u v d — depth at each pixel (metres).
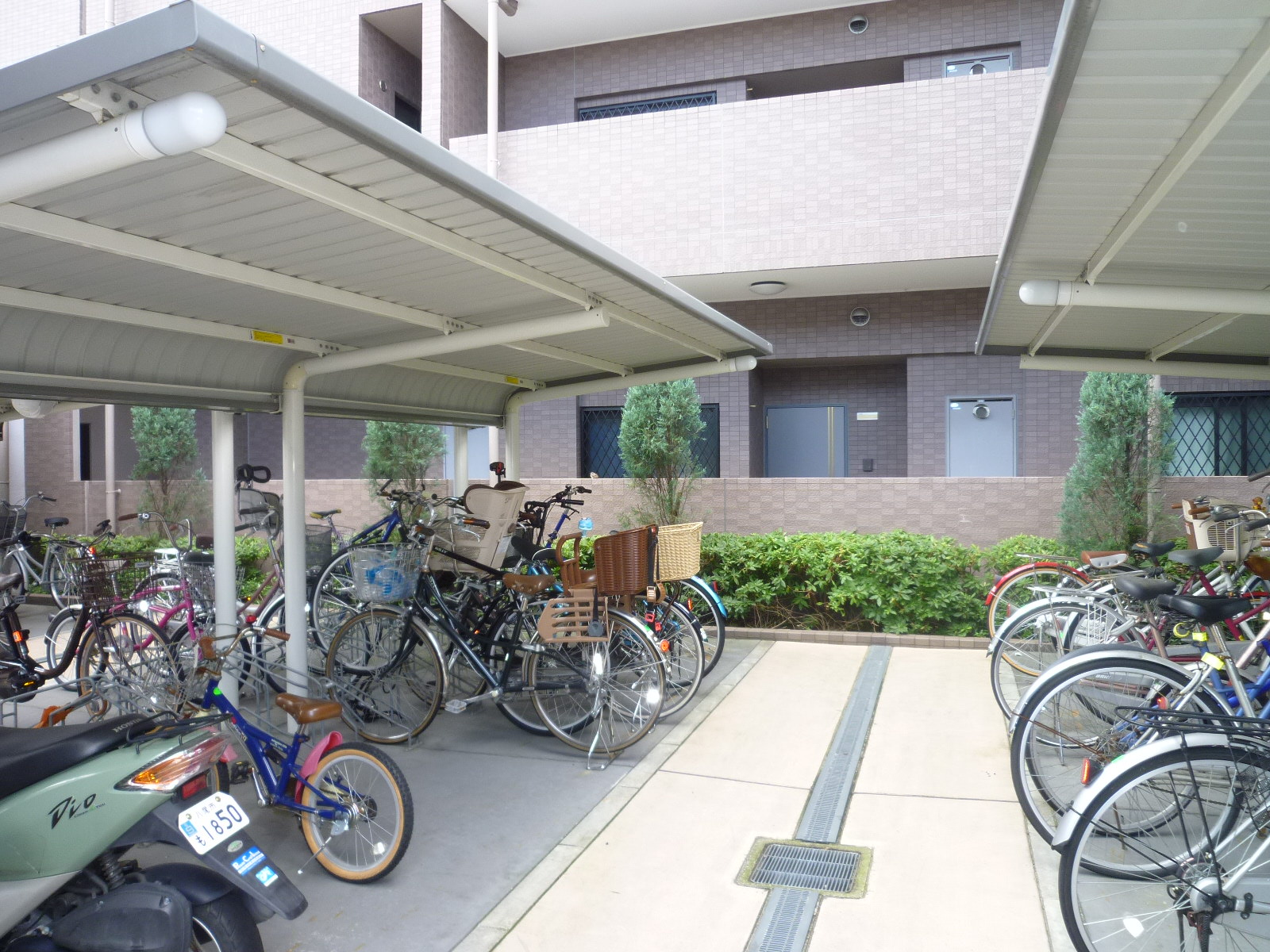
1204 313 5.01
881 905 3.04
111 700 3.83
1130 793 3.08
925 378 10.94
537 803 3.99
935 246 9.26
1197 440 10.26
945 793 3.97
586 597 4.57
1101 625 4.45
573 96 12.20
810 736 4.79
